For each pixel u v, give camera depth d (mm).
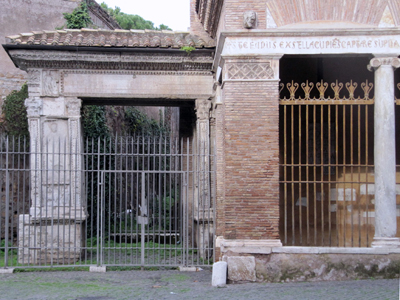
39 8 19719
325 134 13109
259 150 9977
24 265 12102
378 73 10062
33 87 12820
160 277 10898
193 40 13211
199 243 12984
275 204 9914
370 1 10148
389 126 9914
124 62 12898
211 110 13383
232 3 10164
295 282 9680
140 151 21328
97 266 11719
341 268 9695
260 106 10023
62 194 12898
